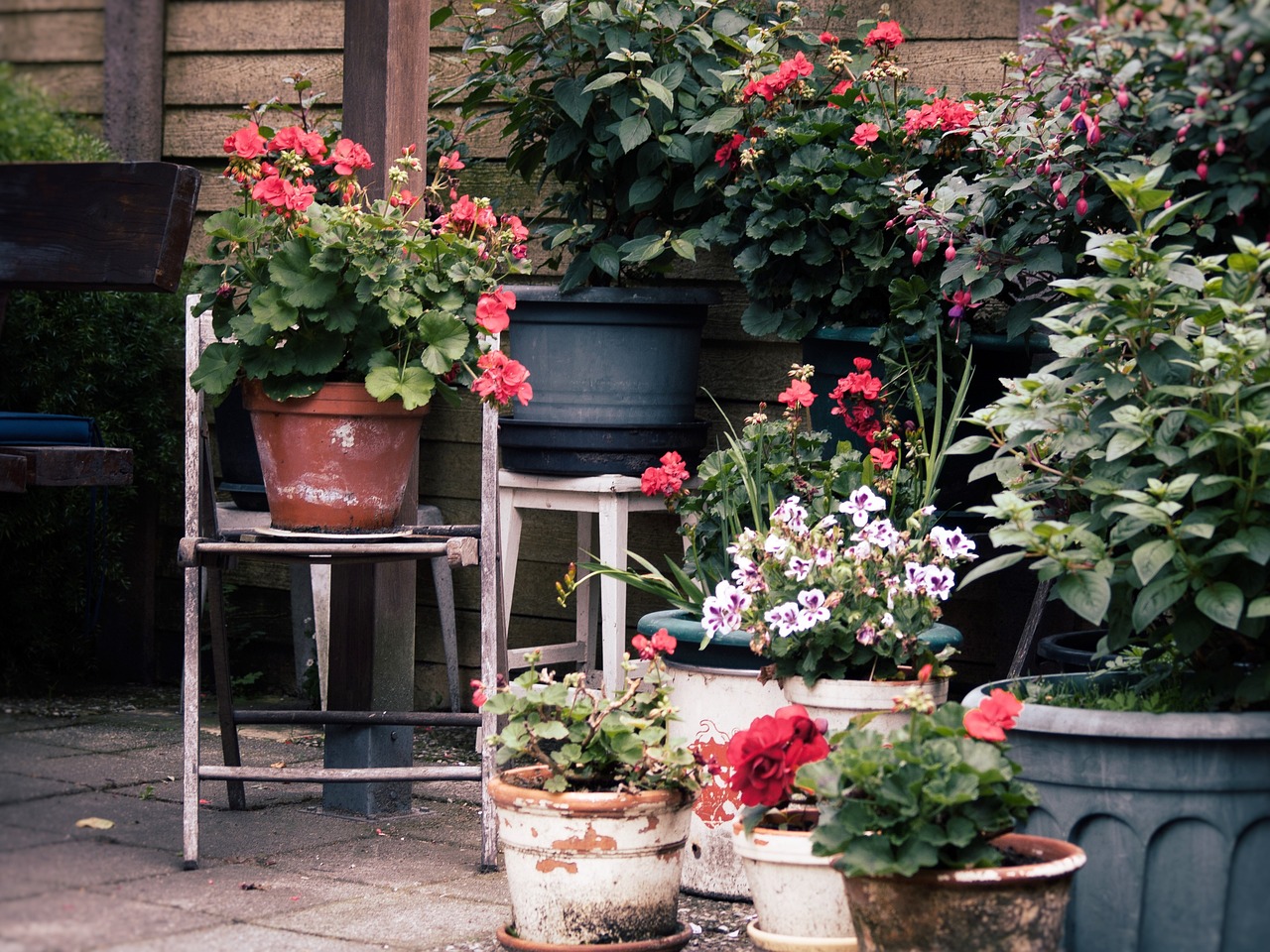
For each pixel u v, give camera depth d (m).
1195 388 2.13
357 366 2.57
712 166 3.42
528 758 2.84
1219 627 2.23
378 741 2.99
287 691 4.47
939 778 1.87
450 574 3.88
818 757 2.14
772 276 3.29
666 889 2.24
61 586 4.19
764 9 3.63
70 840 2.61
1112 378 2.18
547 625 4.11
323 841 2.80
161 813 2.89
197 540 2.56
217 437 4.08
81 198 2.71
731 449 2.97
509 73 3.71
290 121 4.52
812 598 2.32
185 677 2.58
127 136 4.73
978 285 2.90
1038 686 2.35
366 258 2.52
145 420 4.31
